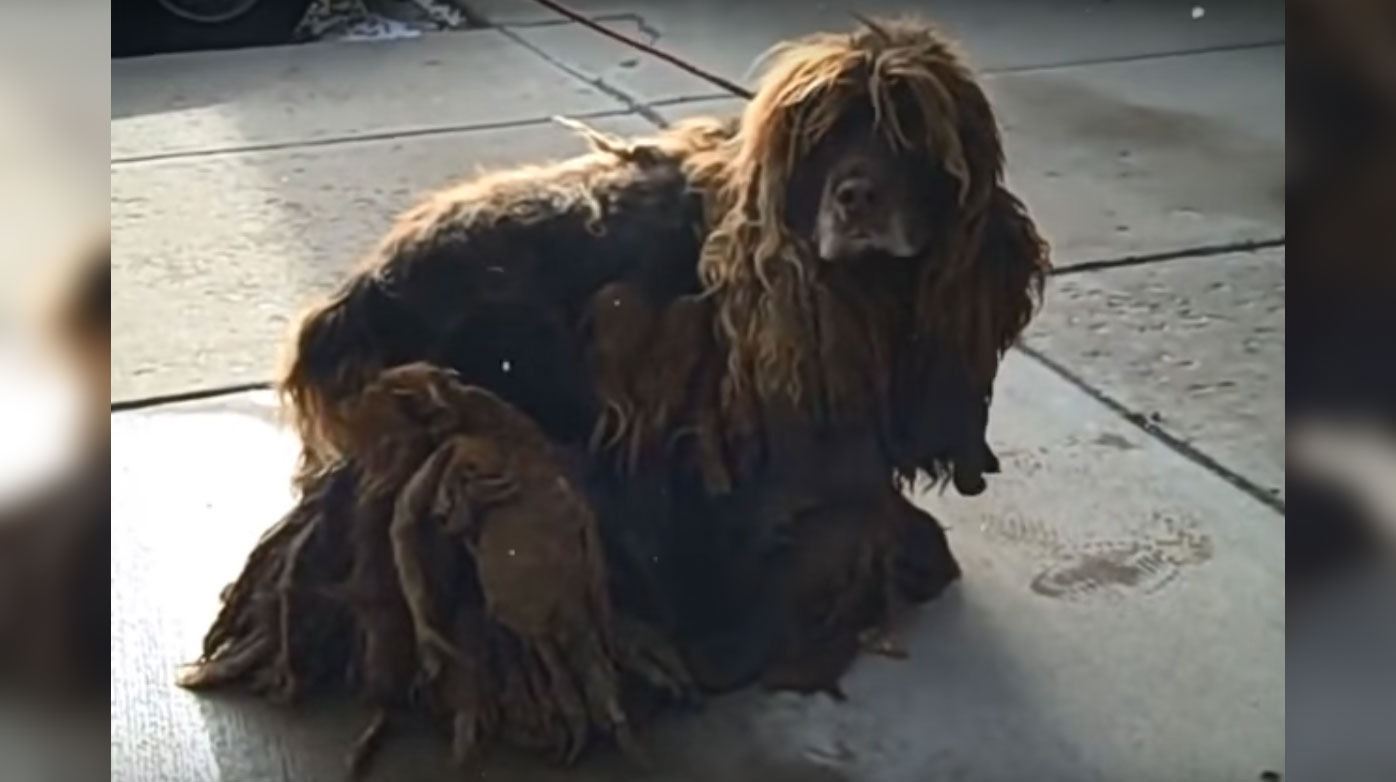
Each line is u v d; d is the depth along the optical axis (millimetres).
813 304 1894
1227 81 4359
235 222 3326
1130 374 2670
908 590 2145
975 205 1896
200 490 2385
